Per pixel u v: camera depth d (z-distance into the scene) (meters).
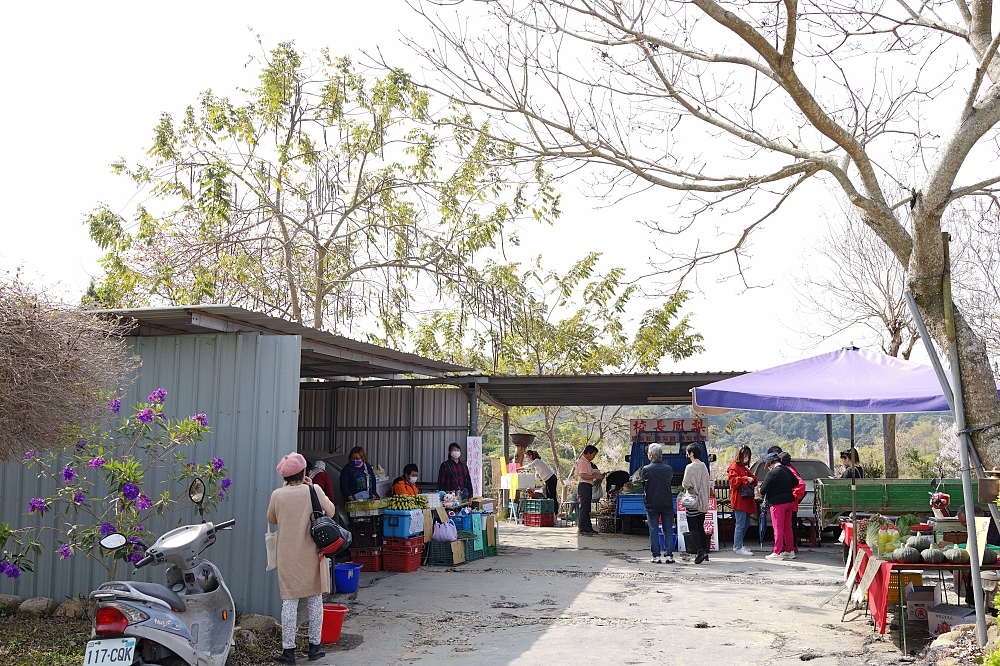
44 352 6.43
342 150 20.47
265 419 9.02
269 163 20.30
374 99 19.97
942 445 27.39
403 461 17.44
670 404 22.05
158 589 5.70
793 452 37.59
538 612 9.52
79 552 9.33
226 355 9.23
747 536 17.77
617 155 9.49
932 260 8.10
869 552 8.57
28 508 9.54
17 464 9.62
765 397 10.74
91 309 7.40
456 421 17.33
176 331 9.44
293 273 20.44
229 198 18.97
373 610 9.66
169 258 19.88
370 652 7.74
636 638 8.23
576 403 22.16
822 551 15.34
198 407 9.24
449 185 19.97
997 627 6.71
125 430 8.33
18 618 8.70
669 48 8.86
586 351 29.30
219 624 6.39
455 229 20.72
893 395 10.10
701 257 10.17
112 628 5.31
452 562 13.16
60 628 8.23
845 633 8.30
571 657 7.53
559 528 19.94
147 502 7.98
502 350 27.17
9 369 6.22
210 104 19.88
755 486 14.99
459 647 7.91
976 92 7.82
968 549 7.05
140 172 20.02
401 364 15.00
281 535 7.41
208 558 8.98
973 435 7.69
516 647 7.90
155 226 20.95
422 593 10.75
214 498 8.46
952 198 8.14
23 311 6.41
